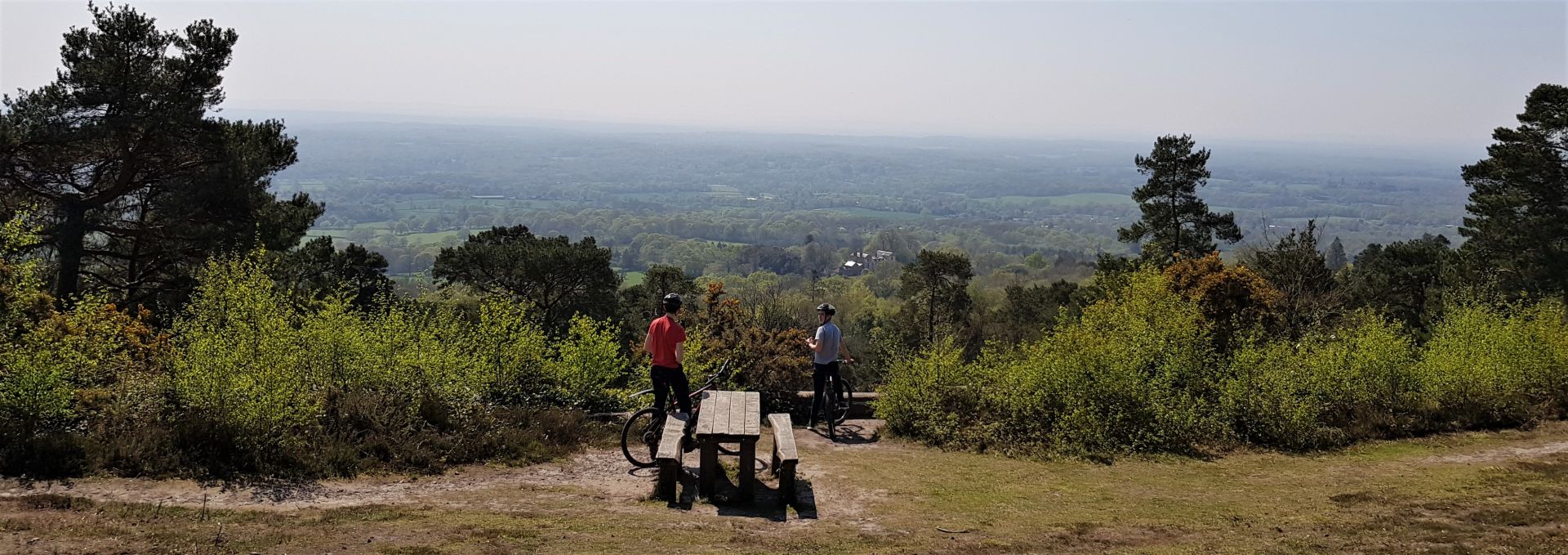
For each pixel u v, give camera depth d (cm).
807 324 2808
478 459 811
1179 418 976
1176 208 3312
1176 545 596
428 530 582
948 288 3881
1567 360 1169
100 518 568
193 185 1822
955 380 1064
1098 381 998
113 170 1877
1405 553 561
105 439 729
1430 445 980
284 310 945
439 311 1119
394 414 840
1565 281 2594
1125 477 836
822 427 1071
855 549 576
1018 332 3853
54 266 1767
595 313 3119
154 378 841
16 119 1675
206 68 1950
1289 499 743
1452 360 1120
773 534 612
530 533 582
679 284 3534
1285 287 2155
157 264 1964
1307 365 1100
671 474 703
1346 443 992
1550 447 948
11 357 738
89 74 1750
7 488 634
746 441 704
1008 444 964
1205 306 1573
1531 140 2783
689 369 1154
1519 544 575
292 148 2177
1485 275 2466
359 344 916
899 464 879
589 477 776
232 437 732
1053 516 684
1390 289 3122
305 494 678
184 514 597
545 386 1061
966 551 578
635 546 563
